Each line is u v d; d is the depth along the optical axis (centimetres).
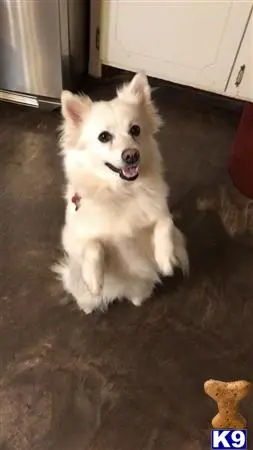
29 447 198
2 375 215
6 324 230
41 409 207
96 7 290
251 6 254
